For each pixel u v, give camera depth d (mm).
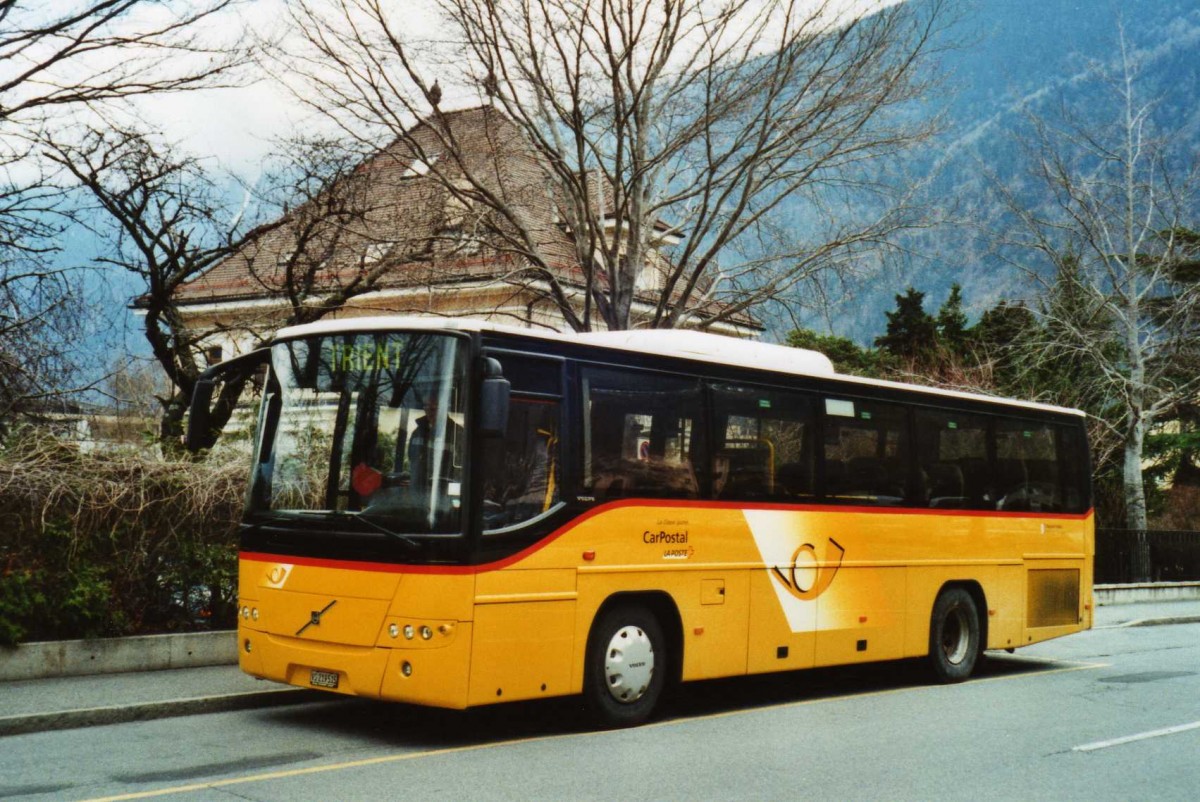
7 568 11570
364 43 18766
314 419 9727
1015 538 15180
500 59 19766
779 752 9258
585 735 9836
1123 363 32000
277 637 9586
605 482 10078
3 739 9164
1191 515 43625
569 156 21672
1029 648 18766
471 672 8859
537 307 25578
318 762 8445
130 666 11930
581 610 9750
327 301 19484
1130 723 11023
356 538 9180
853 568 12688
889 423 13445
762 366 11875
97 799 7094
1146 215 31531
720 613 11070
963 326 43719
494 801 7312
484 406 8758
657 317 21500
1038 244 31594
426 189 20781
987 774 8594
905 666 15773
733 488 11336
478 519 8992
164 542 12523
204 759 8469
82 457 12359
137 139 17281
